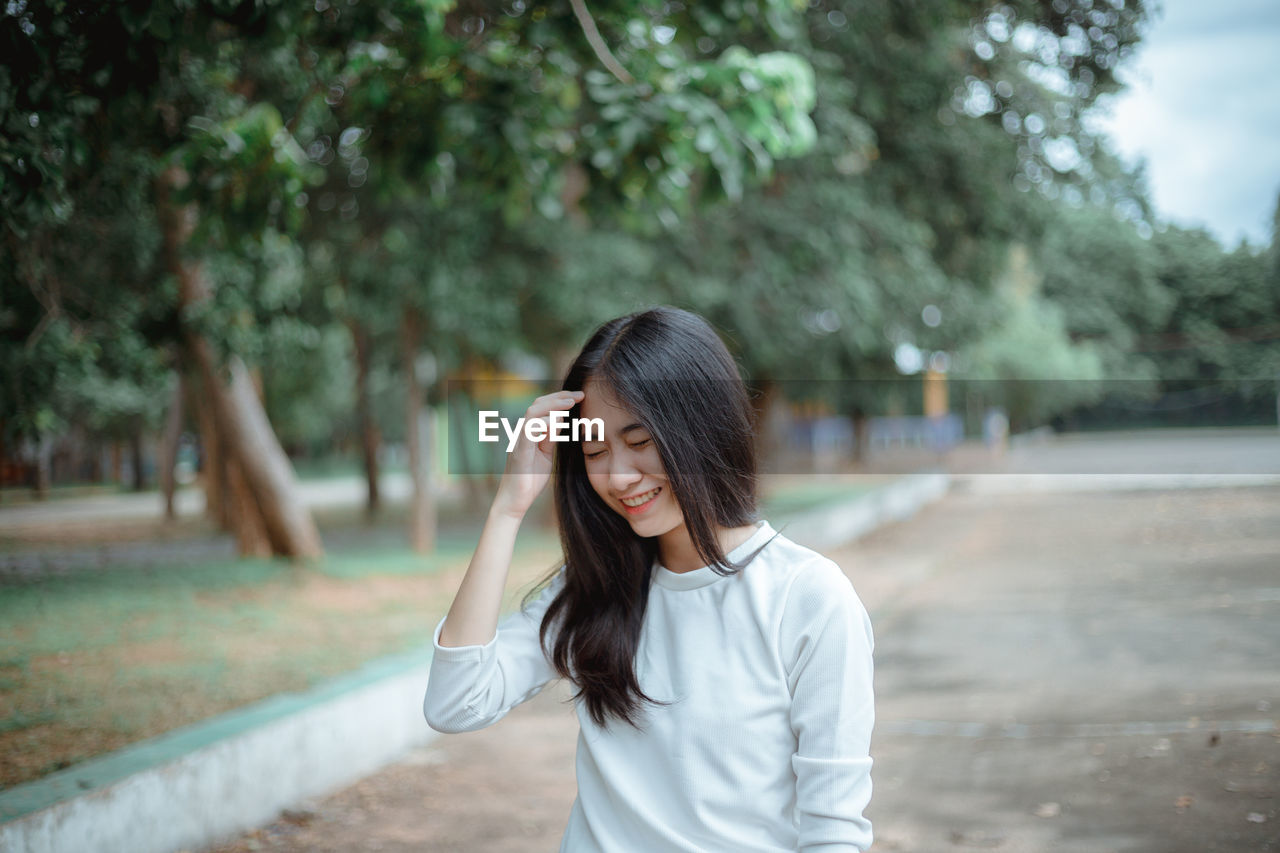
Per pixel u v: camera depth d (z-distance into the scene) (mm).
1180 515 14969
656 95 4977
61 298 8477
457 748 5773
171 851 4000
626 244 13320
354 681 5543
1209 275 20688
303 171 5809
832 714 1531
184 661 6723
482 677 1748
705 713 1601
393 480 38344
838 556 14625
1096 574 11109
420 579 11070
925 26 13125
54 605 8320
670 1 6133
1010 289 26188
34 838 3402
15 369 7352
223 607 8930
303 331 10469
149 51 3943
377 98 5070
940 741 5488
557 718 6379
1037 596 10078
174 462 19000
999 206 15094
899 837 4195
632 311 1763
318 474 44156
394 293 12156
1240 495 15148
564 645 1758
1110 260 23000
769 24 5422
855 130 11977
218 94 6945
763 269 13977
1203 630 7688
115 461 26016
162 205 9148
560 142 6250
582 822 1728
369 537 16781
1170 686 6152
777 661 1590
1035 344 26078
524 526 16875
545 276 13438
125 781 3801
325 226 11805
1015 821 4258
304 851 4199
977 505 22547
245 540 12289
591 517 1774
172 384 18719
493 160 5609
